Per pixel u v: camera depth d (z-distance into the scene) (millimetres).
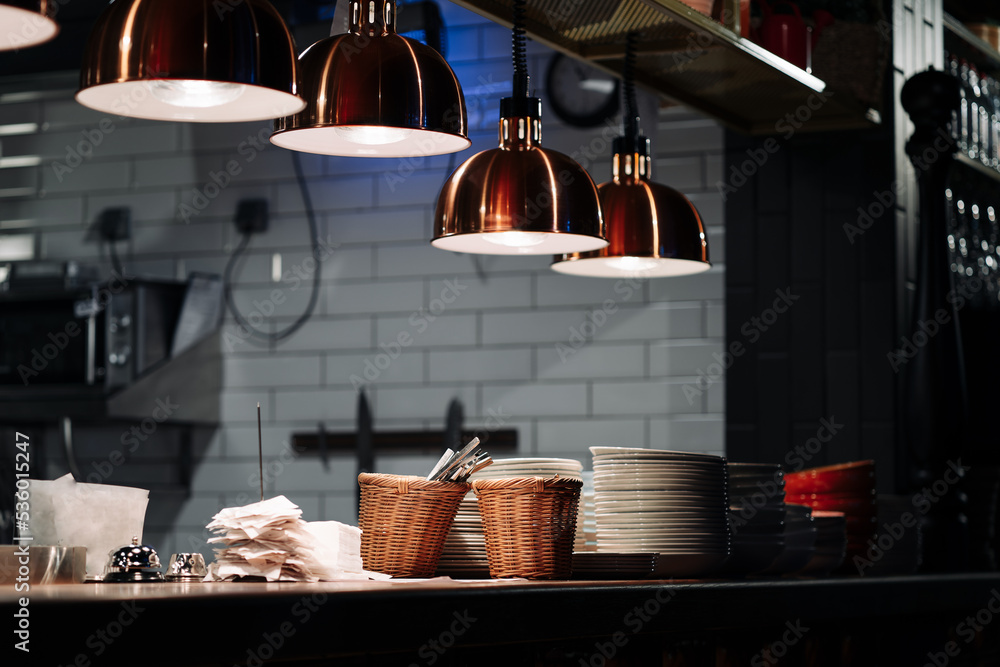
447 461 1942
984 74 4098
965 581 2816
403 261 4449
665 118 4164
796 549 2461
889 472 3297
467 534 2068
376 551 1868
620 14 2379
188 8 1470
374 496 1887
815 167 3453
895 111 3375
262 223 4605
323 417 4473
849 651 2426
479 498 1964
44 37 1435
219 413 4574
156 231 4730
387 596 1302
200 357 4512
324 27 4137
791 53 2932
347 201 4539
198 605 1110
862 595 2344
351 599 1258
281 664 1272
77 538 1717
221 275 4637
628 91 2498
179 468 4594
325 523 1776
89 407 4195
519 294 4305
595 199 2029
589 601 1632
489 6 2305
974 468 3314
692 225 2443
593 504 2314
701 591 1864
